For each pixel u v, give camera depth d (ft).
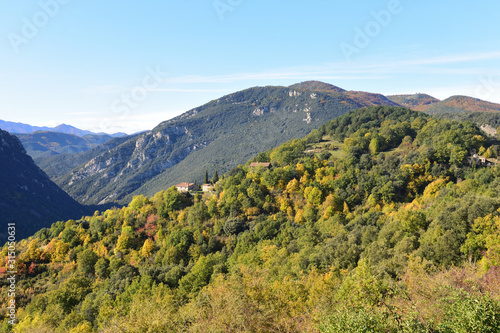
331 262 171.63
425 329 39.86
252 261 210.79
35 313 198.08
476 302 38.78
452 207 164.35
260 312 70.13
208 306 77.87
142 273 223.51
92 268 275.39
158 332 64.75
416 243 159.33
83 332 146.61
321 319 53.52
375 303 54.19
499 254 85.87
